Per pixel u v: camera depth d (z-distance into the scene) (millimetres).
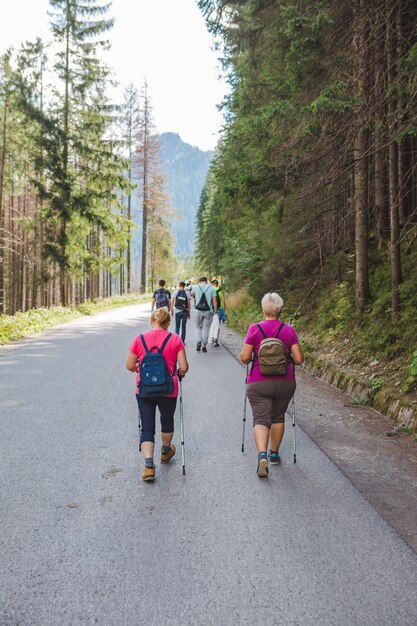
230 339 16500
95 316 26391
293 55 9234
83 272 28797
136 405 7457
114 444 5676
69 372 10023
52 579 3070
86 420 6617
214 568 3197
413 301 9328
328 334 11836
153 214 57812
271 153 9992
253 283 20172
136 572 3146
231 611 2785
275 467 5082
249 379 5051
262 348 4906
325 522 3861
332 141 9672
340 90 8758
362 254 10961
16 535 3600
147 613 2766
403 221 12766
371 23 9047
